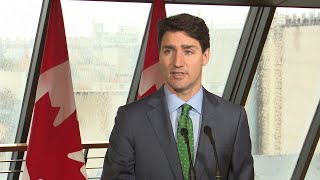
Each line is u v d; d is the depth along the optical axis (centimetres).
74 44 573
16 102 568
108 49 591
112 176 179
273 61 680
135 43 600
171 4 593
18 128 581
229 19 633
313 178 779
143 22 592
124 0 544
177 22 169
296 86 706
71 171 393
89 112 609
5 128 575
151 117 179
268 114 709
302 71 699
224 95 675
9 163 580
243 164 182
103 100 611
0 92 560
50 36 397
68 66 401
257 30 635
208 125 178
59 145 393
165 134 176
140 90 477
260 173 741
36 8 536
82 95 598
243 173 182
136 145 177
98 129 620
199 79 179
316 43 692
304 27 678
